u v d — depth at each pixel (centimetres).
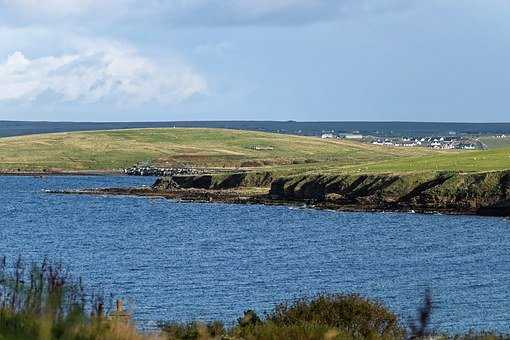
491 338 4453
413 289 9612
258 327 3994
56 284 3378
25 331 3003
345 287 9875
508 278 10525
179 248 14850
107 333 3222
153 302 8606
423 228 18212
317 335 3816
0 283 3588
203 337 3934
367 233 17425
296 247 14950
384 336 4269
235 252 14138
